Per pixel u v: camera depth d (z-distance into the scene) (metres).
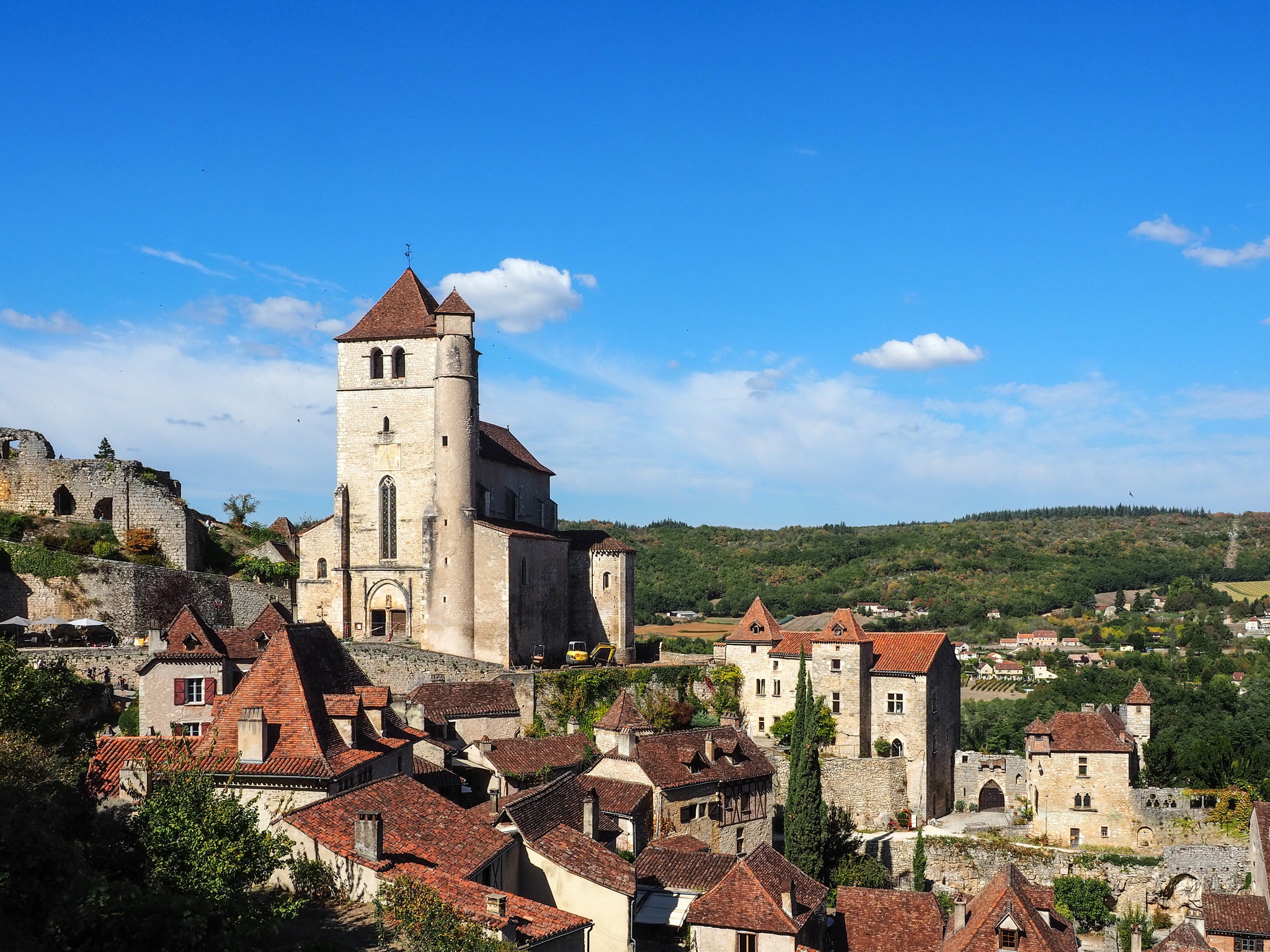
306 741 53.06
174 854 40.91
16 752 47.72
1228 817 98.81
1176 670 190.75
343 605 109.25
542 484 131.25
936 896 90.12
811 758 89.31
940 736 110.81
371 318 112.38
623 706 84.31
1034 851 97.31
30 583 104.56
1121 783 101.44
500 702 93.06
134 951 33.97
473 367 107.44
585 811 60.66
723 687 113.06
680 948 59.12
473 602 104.56
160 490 116.44
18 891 35.78
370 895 44.69
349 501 110.31
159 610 106.75
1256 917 75.25
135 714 79.50
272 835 46.09
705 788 81.12
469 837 50.66
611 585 118.56
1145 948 82.19
